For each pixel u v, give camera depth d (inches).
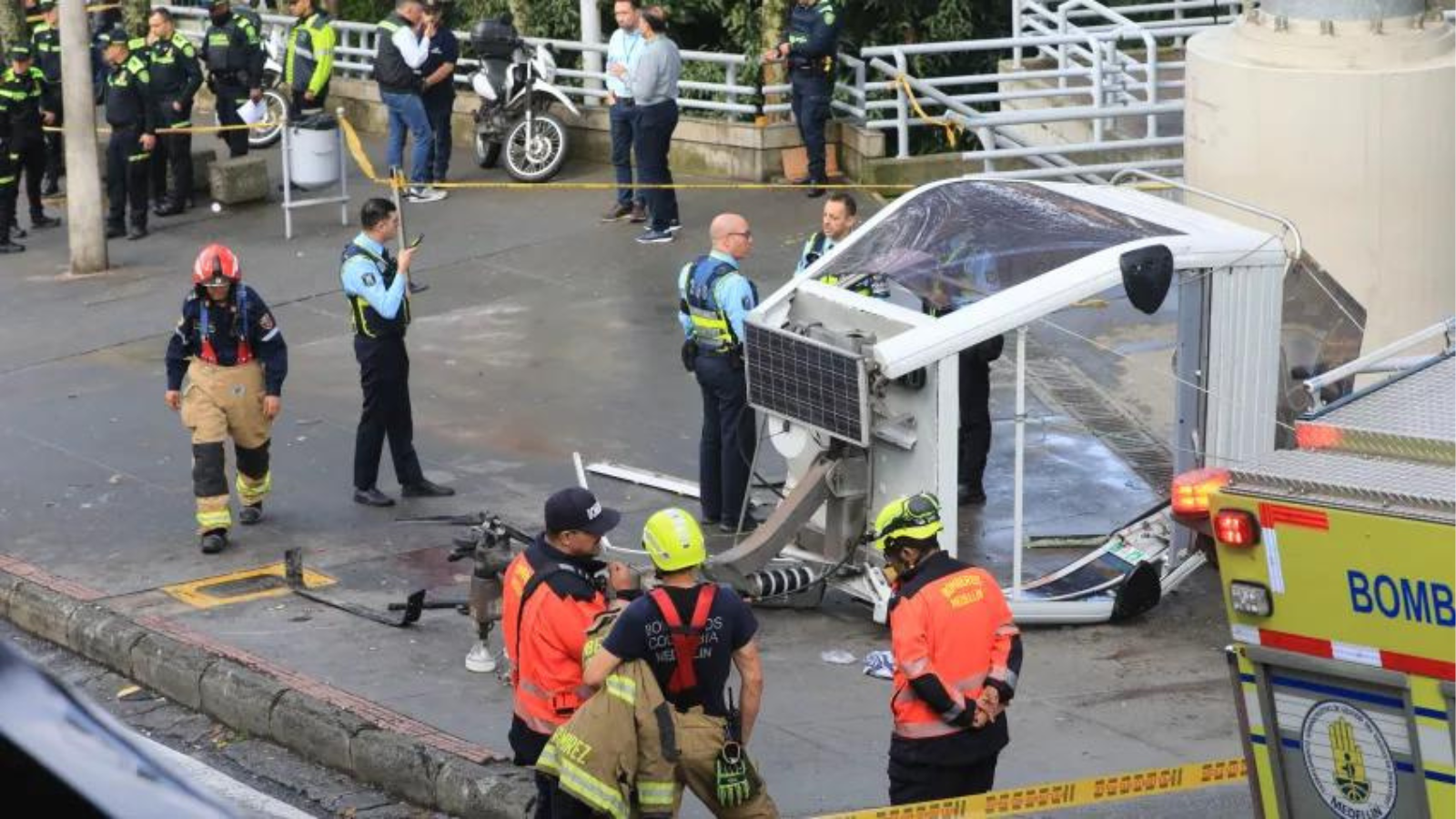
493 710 740.7
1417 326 1072.8
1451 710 423.2
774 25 1701.5
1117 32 1567.4
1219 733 716.0
